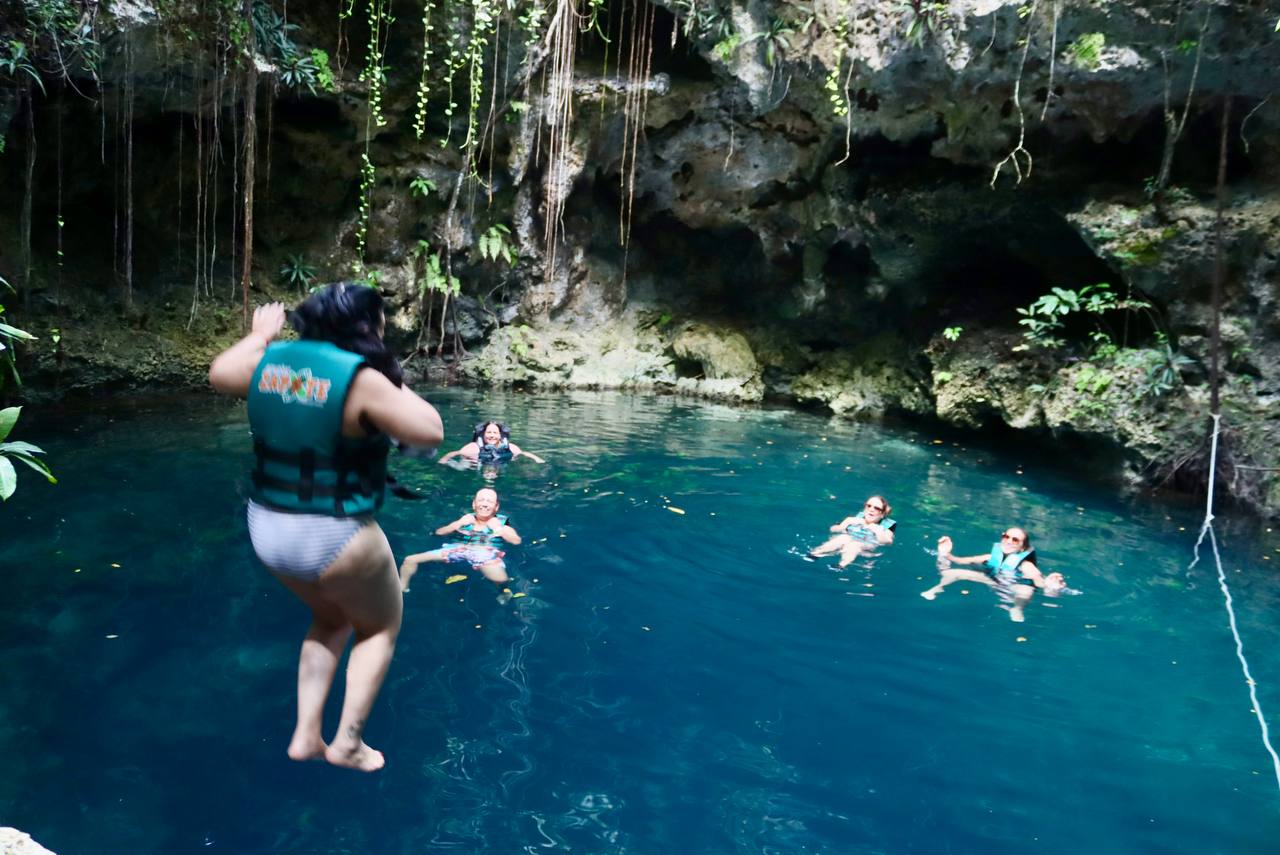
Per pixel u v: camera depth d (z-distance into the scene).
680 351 15.12
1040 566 7.67
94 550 6.57
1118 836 4.10
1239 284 9.80
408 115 12.91
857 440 12.18
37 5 8.98
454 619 5.94
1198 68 9.55
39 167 11.02
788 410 14.23
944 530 8.52
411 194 13.62
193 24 10.29
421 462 9.62
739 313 15.66
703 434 11.93
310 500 2.47
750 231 14.94
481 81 12.44
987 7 9.92
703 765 4.47
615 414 12.89
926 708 5.20
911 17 10.47
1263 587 7.40
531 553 7.21
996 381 11.88
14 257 10.78
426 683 5.09
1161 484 10.30
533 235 14.49
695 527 8.10
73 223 11.78
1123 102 10.16
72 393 11.12
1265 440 9.62
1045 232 11.95
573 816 3.99
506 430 10.45
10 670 4.88
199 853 3.61
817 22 11.32
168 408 11.16
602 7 12.45
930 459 11.30
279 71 11.23
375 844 3.72
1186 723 5.15
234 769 4.17
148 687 4.82
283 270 13.19
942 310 13.12
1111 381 10.50
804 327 15.01
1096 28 9.66
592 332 15.50
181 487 8.09
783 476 10.05
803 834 3.99
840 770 4.51
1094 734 4.99
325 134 12.70
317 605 2.71
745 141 13.34
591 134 13.47
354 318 2.57
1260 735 5.04
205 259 12.78
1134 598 7.05
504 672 5.29
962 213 12.18
